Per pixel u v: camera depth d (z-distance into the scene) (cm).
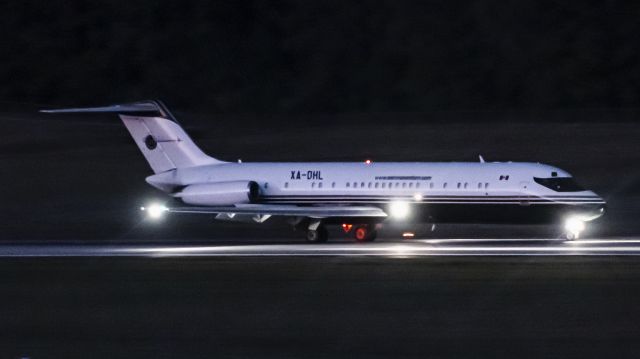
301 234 18825
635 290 9981
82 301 9656
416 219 16300
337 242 16662
